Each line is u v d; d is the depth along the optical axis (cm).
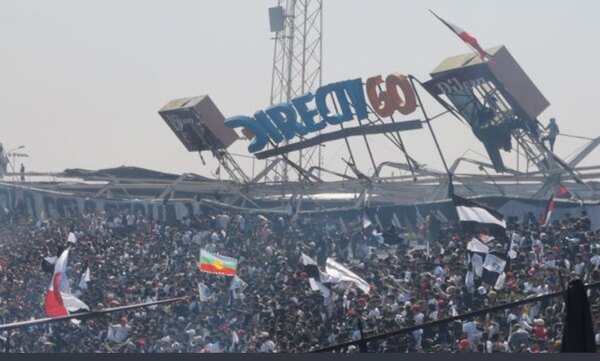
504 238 12462
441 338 11012
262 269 17850
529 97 19300
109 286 17500
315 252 18462
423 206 18850
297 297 14488
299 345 12169
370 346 10881
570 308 4400
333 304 13100
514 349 9475
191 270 18350
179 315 15625
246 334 13912
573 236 14312
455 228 16962
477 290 11838
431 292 12388
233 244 19912
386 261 15225
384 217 19288
